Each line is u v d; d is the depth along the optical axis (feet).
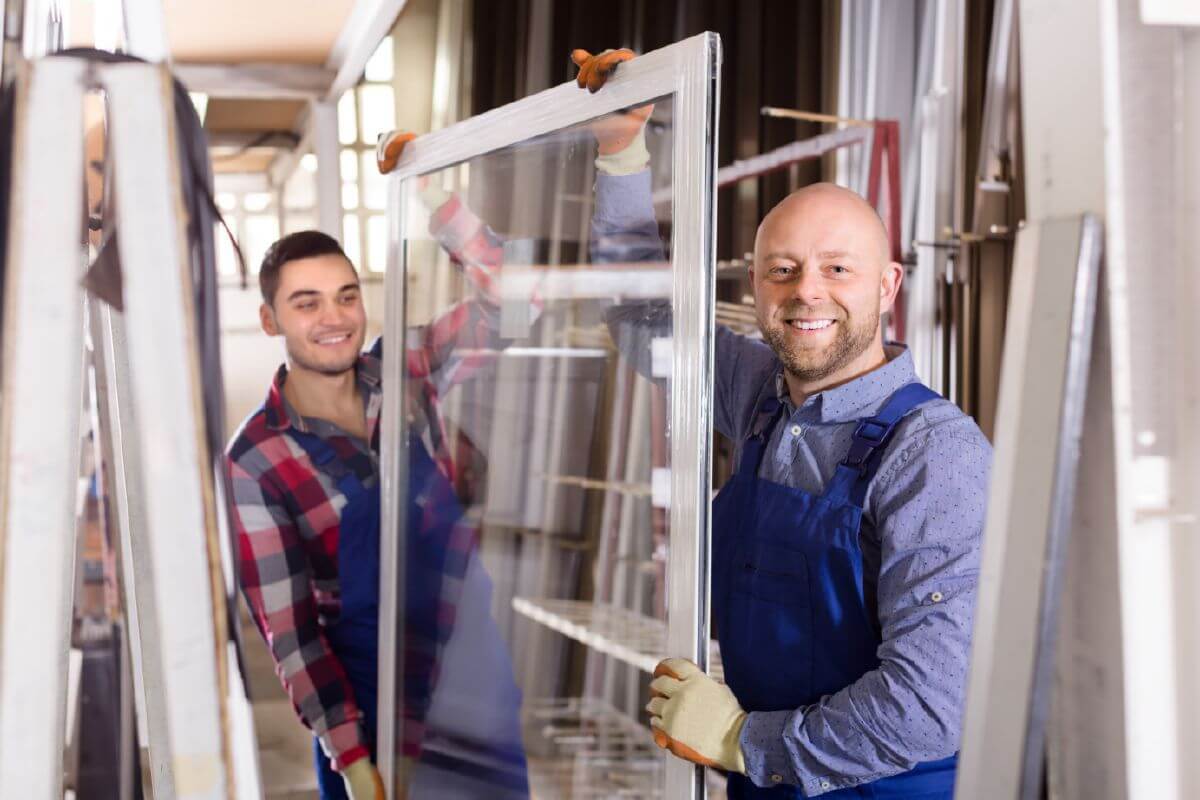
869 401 5.49
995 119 9.11
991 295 9.05
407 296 7.55
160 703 4.37
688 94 4.99
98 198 5.13
